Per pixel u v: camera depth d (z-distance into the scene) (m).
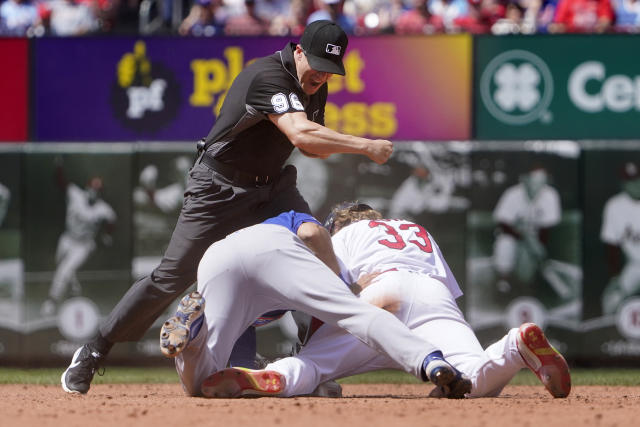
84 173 36.84
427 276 17.39
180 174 36.72
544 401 16.02
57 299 36.62
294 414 13.66
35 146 36.91
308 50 17.19
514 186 36.47
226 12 40.56
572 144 36.47
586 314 36.28
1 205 36.84
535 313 36.22
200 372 16.14
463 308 36.28
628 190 36.34
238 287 16.19
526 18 39.88
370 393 22.61
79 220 36.78
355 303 15.64
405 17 39.34
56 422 13.09
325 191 36.16
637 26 38.91
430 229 36.34
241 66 36.75
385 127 36.62
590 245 36.38
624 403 16.05
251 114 17.11
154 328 35.97
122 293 36.53
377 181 36.34
